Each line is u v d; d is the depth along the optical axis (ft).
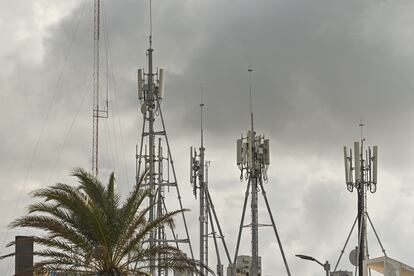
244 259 266.16
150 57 234.79
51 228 148.46
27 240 151.94
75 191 149.48
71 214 153.79
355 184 224.12
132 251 157.07
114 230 155.12
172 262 160.04
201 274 162.91
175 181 242.99
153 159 227.61
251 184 239.91
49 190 148.36
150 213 220.64
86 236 154.61
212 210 269.44
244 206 242.17
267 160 240.73
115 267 154.92
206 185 269.64
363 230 220.23
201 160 272.10
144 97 232.73
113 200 157.28
